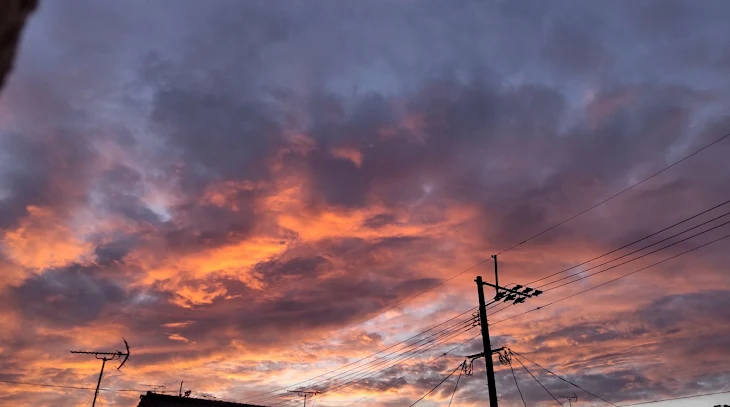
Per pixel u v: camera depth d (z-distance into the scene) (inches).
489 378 1081.4
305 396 1891.0
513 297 1163.9
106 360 1560.0
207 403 1588.3
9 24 51.7
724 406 1346.0
